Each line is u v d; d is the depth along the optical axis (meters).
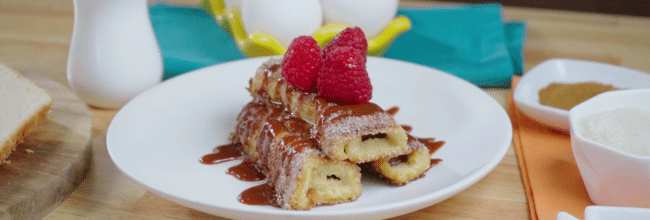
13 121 0.60
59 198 0.59
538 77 0.69
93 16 0.66
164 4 0.85
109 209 0.58
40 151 0.61
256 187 0.59
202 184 0.59
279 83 0.62
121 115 0.63
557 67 0.70
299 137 0.58
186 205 0.55
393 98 0.68
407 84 0.69
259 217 0.53
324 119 0.57
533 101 0.67
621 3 1.11
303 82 0.59
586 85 0.68
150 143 0.62
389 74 0.70
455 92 0.67
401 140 0.57
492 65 0.73
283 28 0.71
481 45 0.77
